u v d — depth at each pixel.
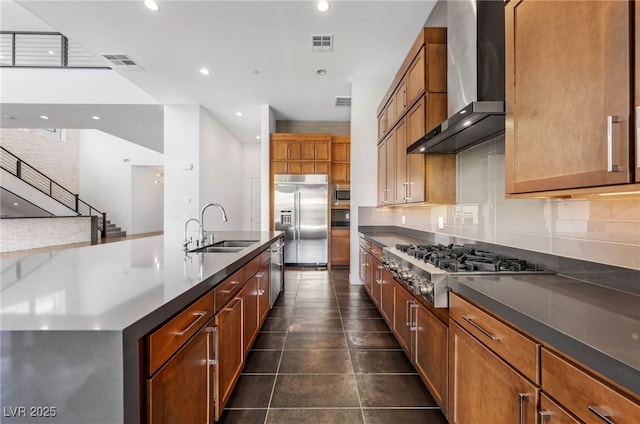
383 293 2.82
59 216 7.93
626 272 1.14
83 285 1.15
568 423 0.75
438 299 1.44
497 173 1.96
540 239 1.58
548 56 1.09
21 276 1.31
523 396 0.90
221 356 1.51
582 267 1.32
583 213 1.33
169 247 2.35
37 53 6.00
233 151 7.59
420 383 1.98
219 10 2.79
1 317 0.80
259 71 4.08
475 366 1.19
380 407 1.75
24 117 5.71
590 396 0.69
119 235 10.65
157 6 2.74
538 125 1.14
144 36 3.22
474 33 1.83
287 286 4.49
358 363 2.23
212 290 1.40
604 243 1.23
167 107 5.32
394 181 3.25
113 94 5.07
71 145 10.70
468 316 1.25
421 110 2.43
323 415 1.68
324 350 2.44
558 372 0.78
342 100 5.20
